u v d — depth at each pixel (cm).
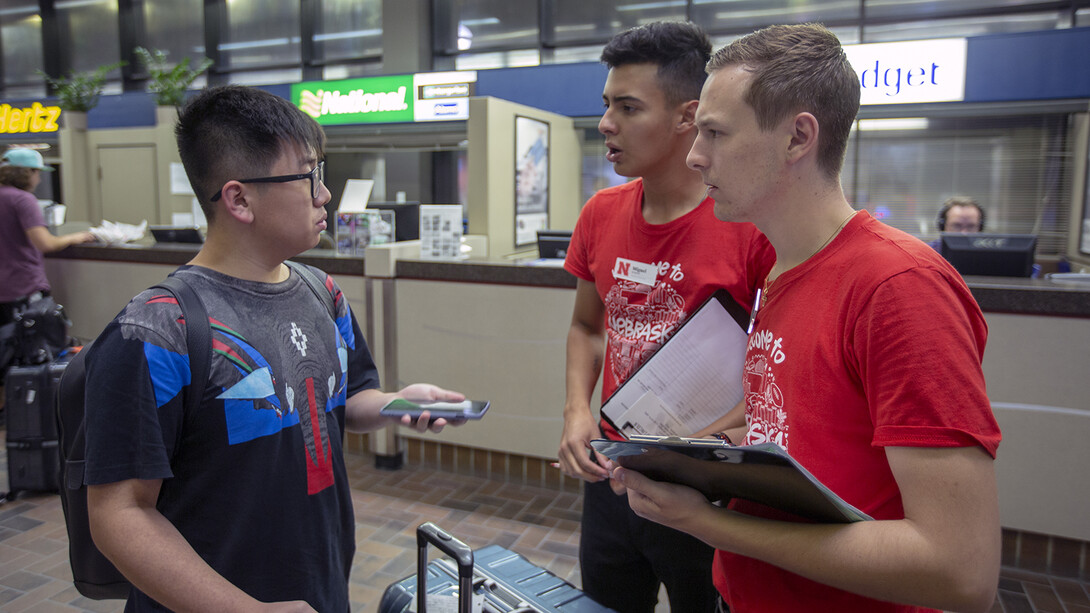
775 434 91
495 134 534
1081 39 539
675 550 140
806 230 89
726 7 718
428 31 831
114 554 87
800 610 91
